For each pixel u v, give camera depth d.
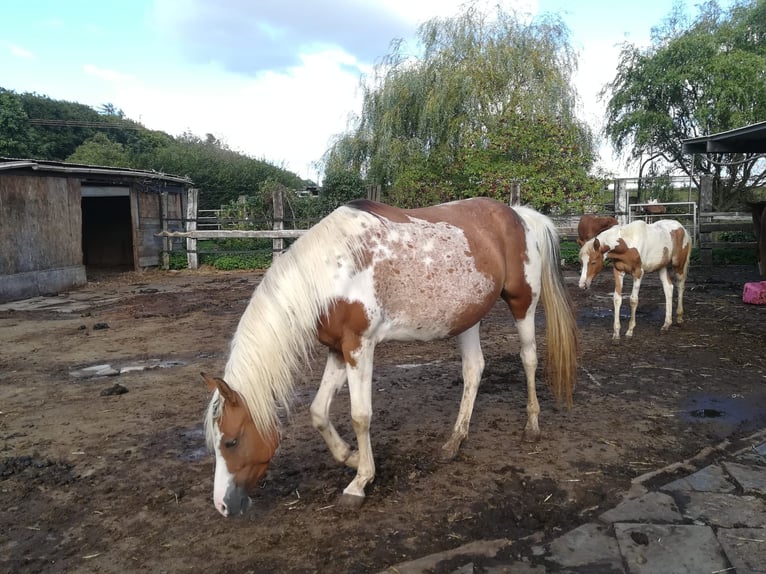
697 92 16.39
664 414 4.10
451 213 3.34
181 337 7.02
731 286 9.81
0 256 10.06
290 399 2.94
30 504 3.03
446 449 3.42
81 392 4.91
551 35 15.59
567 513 2.80
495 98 15.17
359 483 2.91
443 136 15.51
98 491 3.14
